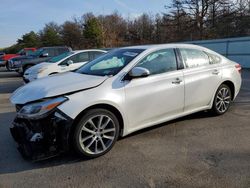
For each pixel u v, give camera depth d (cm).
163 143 458
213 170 364
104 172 371
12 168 390
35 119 385
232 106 677
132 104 442
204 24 3872
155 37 5272
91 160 407
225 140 464
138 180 349
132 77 442
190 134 494
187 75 514
